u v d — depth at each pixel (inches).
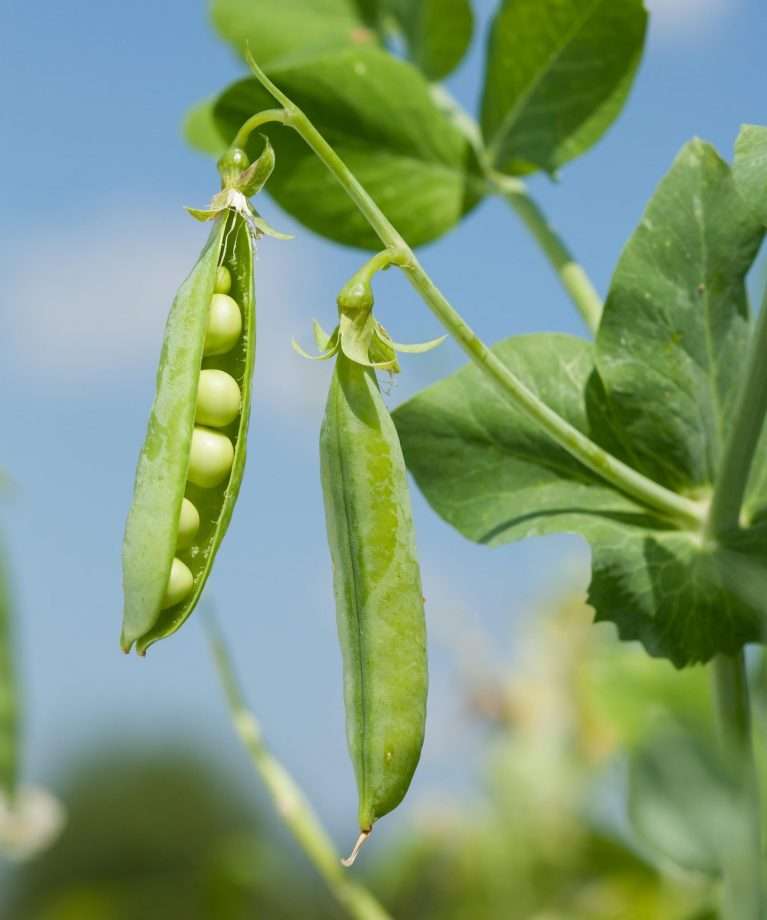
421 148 27.0
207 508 23.3
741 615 24.7
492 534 25.5
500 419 25.7
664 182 25.4
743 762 21.9
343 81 26.6
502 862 33.3
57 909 32.4
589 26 26.7
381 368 23.2
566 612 41.6
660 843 23.5
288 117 23.1
